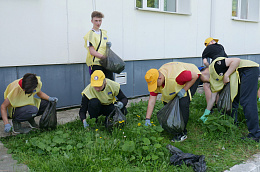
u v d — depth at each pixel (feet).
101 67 15.19
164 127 11.63
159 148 10.25
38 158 9.52
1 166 9.13
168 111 11.51
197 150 11.00
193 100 17.63
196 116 14.40
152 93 12.01
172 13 21.79
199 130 12.99
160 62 21.88
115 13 18.22
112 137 11.21
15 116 11.96
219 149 11.18
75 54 16.78
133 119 13.99
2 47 14.08
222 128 12.07
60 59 16.14
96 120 13.04
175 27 22.33
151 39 20.75
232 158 10.38
